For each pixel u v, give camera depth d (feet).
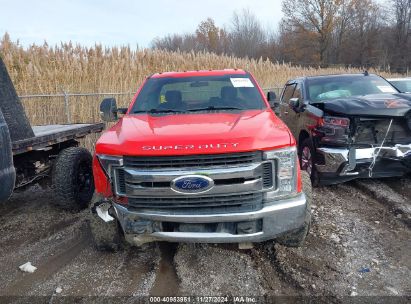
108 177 10.80
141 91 16.10
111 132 12.11
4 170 11.23
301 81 24.94
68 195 16.38
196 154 9.78
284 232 10.52
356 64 173.78
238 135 10.24
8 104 13.35
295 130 22.68
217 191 9.86
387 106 16.90
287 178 10.46
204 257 12.39
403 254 12.16
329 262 11.79
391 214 15.51
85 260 12.55
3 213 17.71
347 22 171.12
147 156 9.97
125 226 10.61
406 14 166.40
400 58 164.96
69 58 42.06
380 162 17.24
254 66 69.15
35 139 14.21
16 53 40.52
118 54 46.98
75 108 34.86
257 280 10.96
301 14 168.55
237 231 10.21
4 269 12.25
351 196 17.93
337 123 17.48
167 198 10.07
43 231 15.30
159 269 11.78
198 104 14.84
